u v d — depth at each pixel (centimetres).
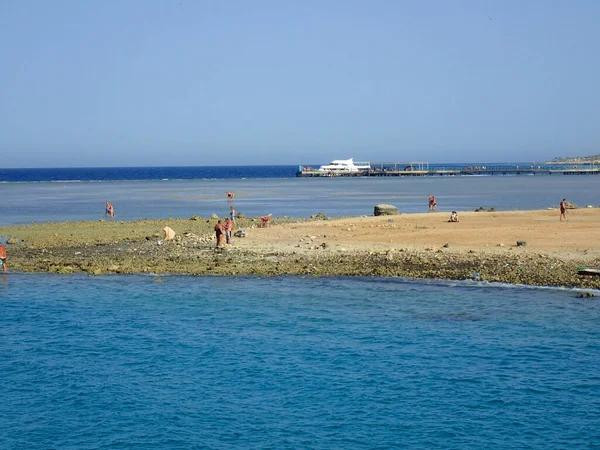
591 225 5500
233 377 2372
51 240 5497
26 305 3412
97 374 2422
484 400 2153
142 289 3731
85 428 2000
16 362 2553
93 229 6262
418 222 6034
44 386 2316
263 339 2791
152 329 2961
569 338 2739
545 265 3966
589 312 3105
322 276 3947
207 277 3991
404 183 17338
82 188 16362
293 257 4434
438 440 1900
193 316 3158
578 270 3775
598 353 2558
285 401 2167
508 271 3881
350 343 2719
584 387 2241
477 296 3428
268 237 5266
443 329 2891
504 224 5731
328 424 2003
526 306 3222
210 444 1892
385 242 4881
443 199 10762
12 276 4134
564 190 12975
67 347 2727
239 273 4056
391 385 2280
